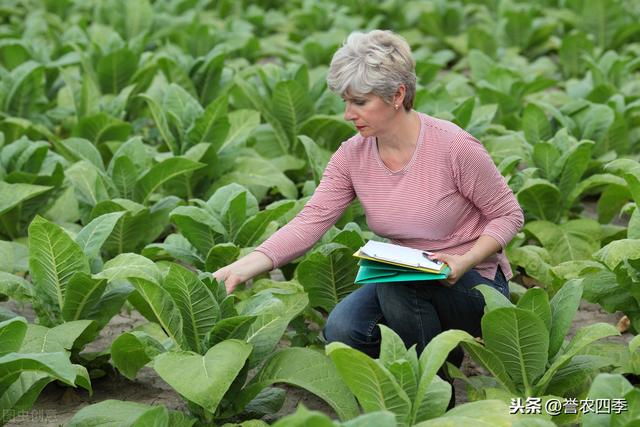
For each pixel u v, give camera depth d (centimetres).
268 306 607
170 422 606
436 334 654
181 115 1064
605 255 686
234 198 767
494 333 607
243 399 621
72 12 2005
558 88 1599
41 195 948
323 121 1085
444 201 629
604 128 1064
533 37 1781
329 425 431
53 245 666
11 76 1202
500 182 630
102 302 703
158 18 1739
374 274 604
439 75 1709
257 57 1650
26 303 856
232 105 1311
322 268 720
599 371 657
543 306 617
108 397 704
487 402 550
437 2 1861
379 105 603
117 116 1183
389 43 597
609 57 1389
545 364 613
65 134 1275
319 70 1458
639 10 1931
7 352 581
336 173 663
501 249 634
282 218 823
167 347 662
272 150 1141
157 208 892
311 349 644
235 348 586
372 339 669
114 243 880
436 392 573
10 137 1155
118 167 901
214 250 752
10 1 2045
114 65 1305
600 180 948
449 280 612
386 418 459
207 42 1574
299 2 2075
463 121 1046
